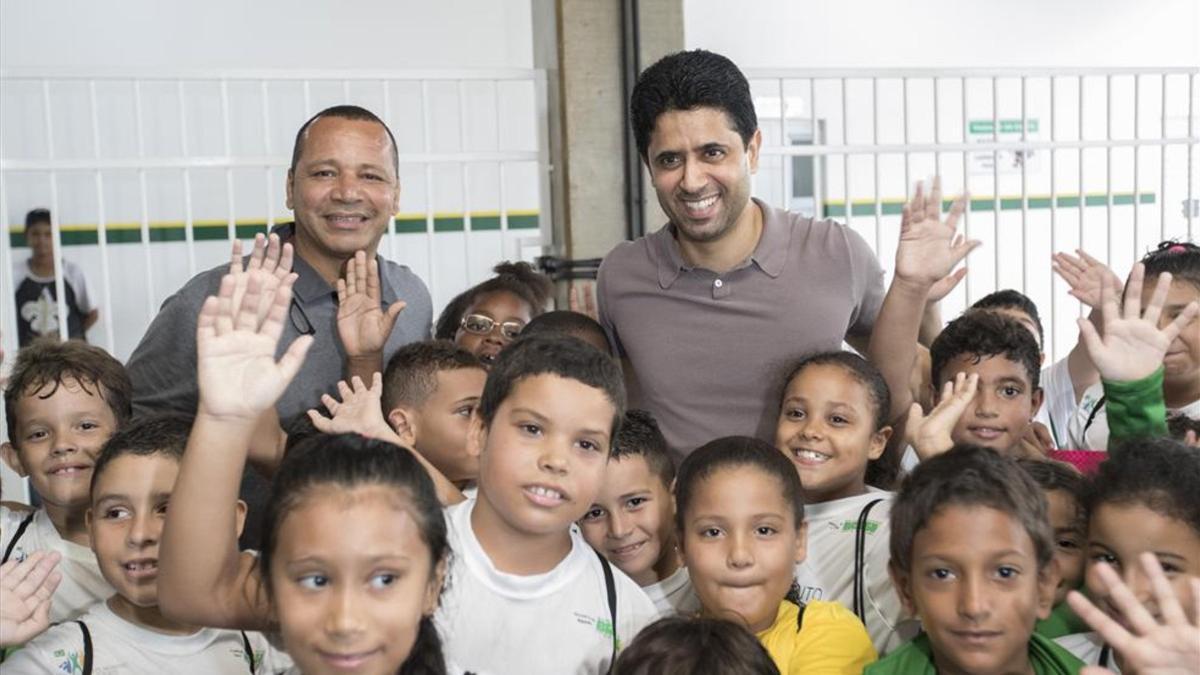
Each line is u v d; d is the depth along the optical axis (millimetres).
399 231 6391
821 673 1939
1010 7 7871
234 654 2062
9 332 4383
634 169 5055
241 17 6168
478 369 2488
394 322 2664
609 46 5023
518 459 1781
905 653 1835
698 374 2635
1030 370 2682
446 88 6488
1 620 1729
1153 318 2129
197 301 2592
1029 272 7574
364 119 2717
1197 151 7938
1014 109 7816
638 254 2727
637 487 2301
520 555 1841
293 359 1711
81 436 2369
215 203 5992
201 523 1668
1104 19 8109
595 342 2756
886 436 2518
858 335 2838
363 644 1462
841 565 2309
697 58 2432
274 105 6113
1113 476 1860
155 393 2664
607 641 1872
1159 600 1483
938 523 1729
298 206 2688
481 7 6645
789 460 2158
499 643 1810
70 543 2383
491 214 6559
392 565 1483
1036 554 1728
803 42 7391
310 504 1487
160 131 5898
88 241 5766
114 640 2010
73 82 5746
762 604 2035
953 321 2830
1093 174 7723
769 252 2596
